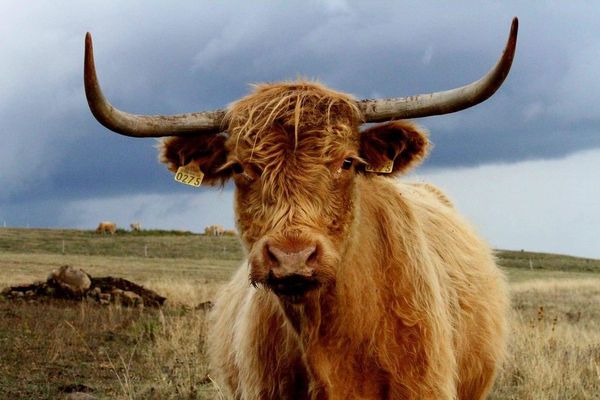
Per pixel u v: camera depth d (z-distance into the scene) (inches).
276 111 206.5
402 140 228.7
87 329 618.2
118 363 492.4
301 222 195.3
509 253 3002.0
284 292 195.2
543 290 1419.8
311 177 199.5
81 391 424.8
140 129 219.1
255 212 202.2
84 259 2060.8
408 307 230.4
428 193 331.9
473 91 212.1
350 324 221.6
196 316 641.6
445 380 235.1
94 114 211.6
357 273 221.3
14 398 404.5
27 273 1443.2
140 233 3230.8
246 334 239.5
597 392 426.3
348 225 207.9
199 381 435.8
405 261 235.1
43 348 530.9
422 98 222.5
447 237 288.5
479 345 280.8
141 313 686.5
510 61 197.8
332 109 210.4
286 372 230.7
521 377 458.0
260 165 201.6
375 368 226.5
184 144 228.8
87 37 196.7
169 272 1702.8
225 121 223.3
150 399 404.2
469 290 280.1
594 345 561.6
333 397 223.6
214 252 2551.7
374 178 247.1
